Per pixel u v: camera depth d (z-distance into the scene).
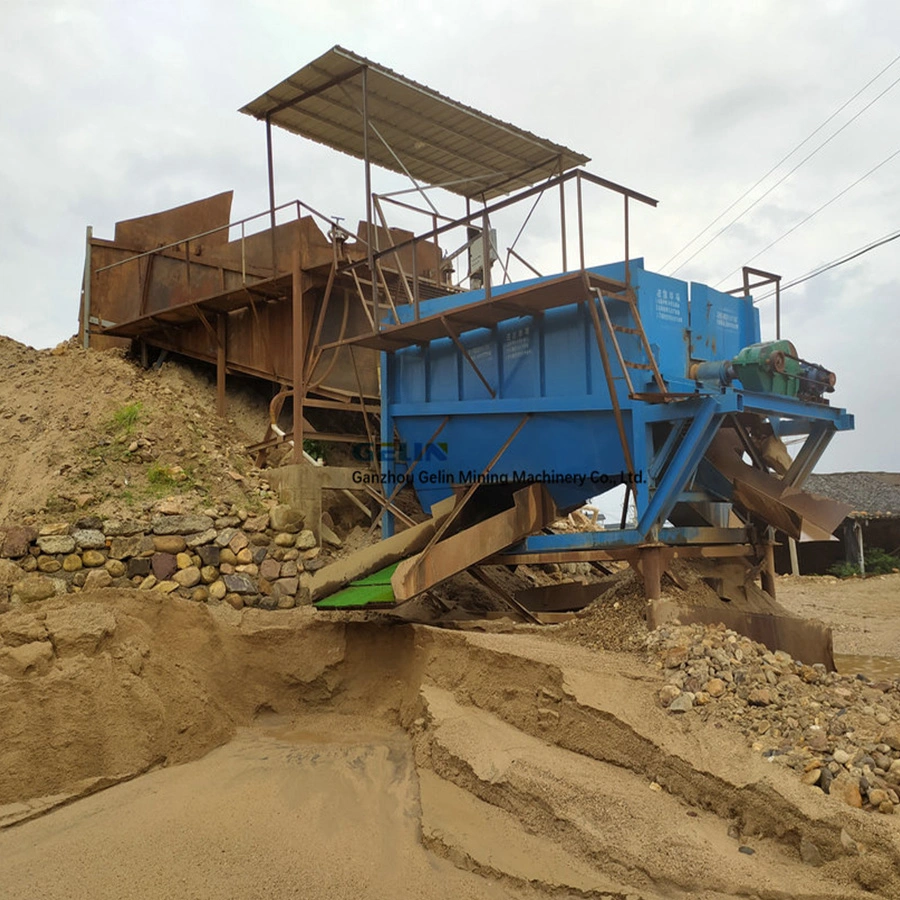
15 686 7.54
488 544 9.52
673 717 6.11
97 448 11.62
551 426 9.95
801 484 9.97
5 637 8.10
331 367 13.27
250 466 12.72
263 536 10.97
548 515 9.84
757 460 10.12
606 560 8.84
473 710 7.56
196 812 6.72
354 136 13.84
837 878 4.52
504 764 6.31
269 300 14.41
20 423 13.01
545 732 6.74
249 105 12.75
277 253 14.70
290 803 6.87
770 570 10.46
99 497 10.52
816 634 7.59
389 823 6.38
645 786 5.74
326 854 5.92
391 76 11.77
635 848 5.07
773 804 4.98
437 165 15.08
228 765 7.92
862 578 25.25
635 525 9.07
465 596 11.76
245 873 5.68
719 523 10.27
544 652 7.52
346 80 11.85
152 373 16.30
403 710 8.82
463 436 11.35
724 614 7.94
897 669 10.43
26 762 7.15
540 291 8.90
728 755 5.54
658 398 8.27
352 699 9.58
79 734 7.50
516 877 5.20
